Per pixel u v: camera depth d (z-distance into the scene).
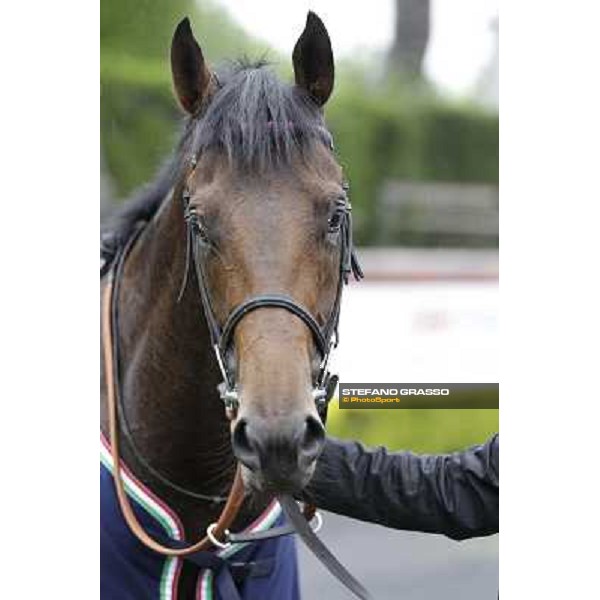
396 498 4.60
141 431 4.52
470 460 4.67
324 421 4.21
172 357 4.41
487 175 12.67
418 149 12.46
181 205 4.36
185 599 4.46
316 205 3.96
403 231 12.45
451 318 11.00
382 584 8.88
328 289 4.04
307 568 9.36
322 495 4.62
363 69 12.40
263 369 3.73
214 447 4.44
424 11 12.34
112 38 10.95
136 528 4.40
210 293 4.03
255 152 3.98
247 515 4.48
